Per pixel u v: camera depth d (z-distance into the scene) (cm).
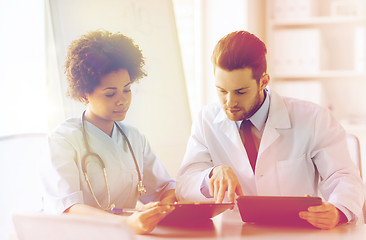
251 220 127
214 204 117
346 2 355
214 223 129
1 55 185
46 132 193
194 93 352
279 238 112
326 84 376
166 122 244
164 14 255
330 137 150
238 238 112
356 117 366
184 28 350
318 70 349
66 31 208
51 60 203
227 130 157
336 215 123
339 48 371
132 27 237
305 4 352
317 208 119
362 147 339
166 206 116
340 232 118
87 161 141
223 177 133
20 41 192
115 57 138
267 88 162
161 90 245
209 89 346
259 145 157
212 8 339
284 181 152
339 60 372
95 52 137
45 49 201
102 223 83
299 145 152
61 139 139
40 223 90
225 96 134
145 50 242
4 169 176
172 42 256
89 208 127
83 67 137
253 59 129
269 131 152
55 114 197
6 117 184
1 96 184
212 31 341
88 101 145
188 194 148
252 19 337
